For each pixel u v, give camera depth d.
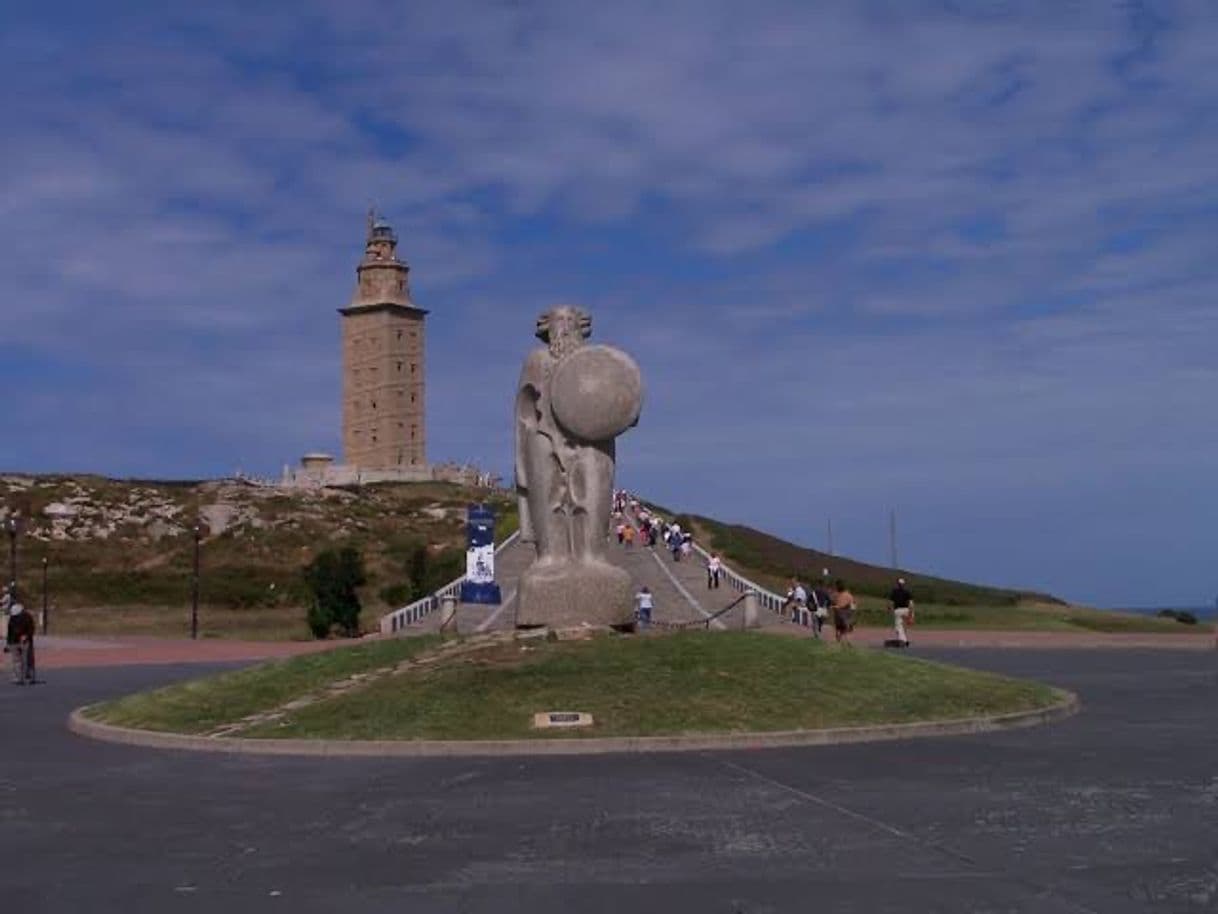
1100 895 10.41
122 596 81.44
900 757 18.25
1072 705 23.86
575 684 22.11
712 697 21.45
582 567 26.98
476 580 51.62
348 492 117.62
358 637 58.38
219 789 16.48
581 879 11.20
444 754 19.23
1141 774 16.52
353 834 13.38
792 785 15.89
